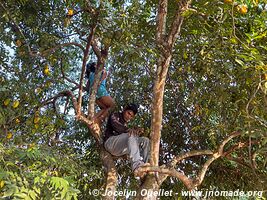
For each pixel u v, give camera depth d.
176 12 3.89
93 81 4.78
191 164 5.65
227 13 3.40
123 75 5.68
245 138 4.70
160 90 3.92
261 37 3.61
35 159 3.61
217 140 5.07
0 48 5.02
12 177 3.17
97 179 5.54
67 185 3.21
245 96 4.03
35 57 4.91
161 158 5.65
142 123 5.62
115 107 5.46
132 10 4.48
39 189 3.15
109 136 4.67
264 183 4.64
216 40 3.85
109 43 4.23
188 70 4.75
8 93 4.70
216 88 4.42
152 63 4.76
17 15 4.48
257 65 3.40
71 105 5.79
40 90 5.17
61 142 5.66
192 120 5.48
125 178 5.86
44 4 4.89
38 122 5.11
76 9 4.88
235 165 5.38
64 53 5.31
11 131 4.63
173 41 3.86
